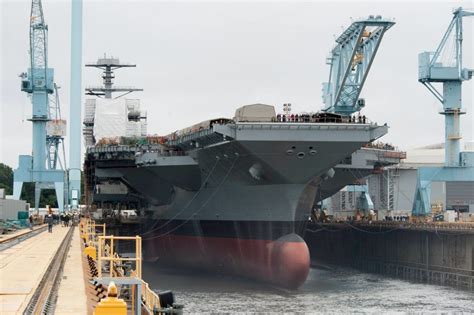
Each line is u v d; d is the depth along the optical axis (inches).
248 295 1711.4
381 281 2276.1
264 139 1589.6
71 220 2832.2
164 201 2332.7
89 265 961.5
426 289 2050.9
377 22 2802.7
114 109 3149.6
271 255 1803.6
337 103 3144.7
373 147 2284.7
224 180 1886.1
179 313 660.1
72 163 3521.2
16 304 614.5
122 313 462.6
